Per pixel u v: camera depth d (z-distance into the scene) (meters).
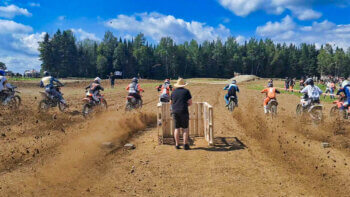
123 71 101.25
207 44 124.69
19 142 7.11
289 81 32.19
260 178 5.11
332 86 22.05
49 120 9.97
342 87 10.65
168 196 4.39
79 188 4.62
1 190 4.42
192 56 115.81
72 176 5.10
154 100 18.11
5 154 6.12
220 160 6.09
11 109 11.59
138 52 101.69
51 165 5.59
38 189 4.52
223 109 14.57
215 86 41.44
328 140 7.89
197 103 8.19
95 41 112.69
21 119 9.99
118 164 5.80
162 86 12.39
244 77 67.62
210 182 4.93
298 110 11.52
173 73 109.12
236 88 13.59
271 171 5.46
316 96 10.37
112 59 102.25
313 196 4.41
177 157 6.29
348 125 9.79
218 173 5.34
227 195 4.44
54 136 7.81
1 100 11.35
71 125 9.34
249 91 30.59
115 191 4.55
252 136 8.32
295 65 125.12
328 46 120.12
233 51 120.69
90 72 97.88
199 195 4.44
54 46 87.69
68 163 5.73
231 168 5.60
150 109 13.57
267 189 4.65
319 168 5.64
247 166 5.72
